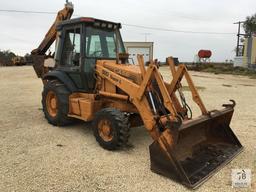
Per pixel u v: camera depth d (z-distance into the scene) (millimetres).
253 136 6242
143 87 4855
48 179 4109
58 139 5832
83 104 5969
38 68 8352
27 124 6910
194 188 3891
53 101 6785
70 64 6539
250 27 53250
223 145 5348
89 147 5406
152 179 4152
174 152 4105
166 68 34562
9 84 15367
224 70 32312
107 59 6457
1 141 5641
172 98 5352
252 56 34531
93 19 6129
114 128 5094
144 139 5938
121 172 4367
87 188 3881
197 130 4871
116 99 5691
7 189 3818
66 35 6672
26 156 4910
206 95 12273
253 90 14375
